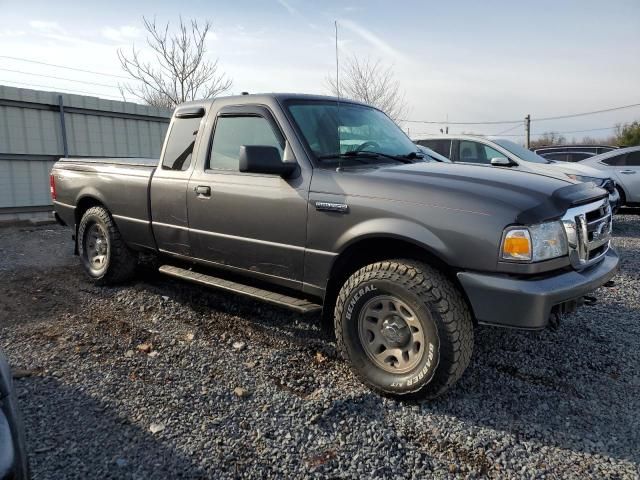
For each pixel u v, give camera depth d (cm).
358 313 319
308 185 341
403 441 268
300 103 385
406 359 306
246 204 373
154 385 324
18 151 1060
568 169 938
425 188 300
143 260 543
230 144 400
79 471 239
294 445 263
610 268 325
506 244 271
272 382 330
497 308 275
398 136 436
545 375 342
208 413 292
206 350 379
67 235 922
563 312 292
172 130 455
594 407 302
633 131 3766
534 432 276
